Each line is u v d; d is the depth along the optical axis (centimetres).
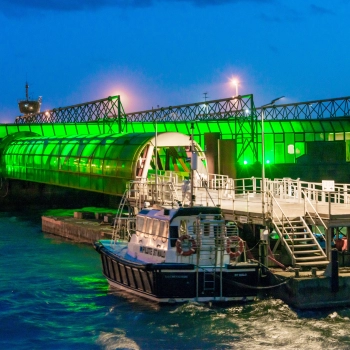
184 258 3198
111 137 5875
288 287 3117
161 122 9462
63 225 5828
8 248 5241
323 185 3997
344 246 3525
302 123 9538
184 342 2766
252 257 3494
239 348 2683
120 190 5212
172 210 3244
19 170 8175
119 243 3931
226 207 3819
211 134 5688
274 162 9400
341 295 3105
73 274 4191
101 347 2778
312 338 2766
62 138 7231
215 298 3181
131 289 3466
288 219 3356
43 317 3225
